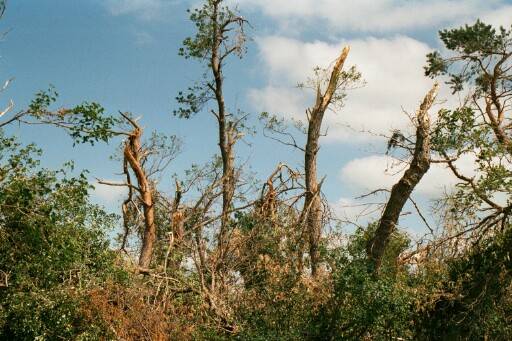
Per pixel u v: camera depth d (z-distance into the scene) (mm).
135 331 21297
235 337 22672
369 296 21594
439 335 23219
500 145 22844
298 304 22812
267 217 27219
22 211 19891
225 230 27469
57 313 19516
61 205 20297
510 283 23094
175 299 24078
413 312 22781
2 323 19312
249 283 24828
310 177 31172
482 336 23312
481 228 23609
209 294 24188
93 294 20766
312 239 25812
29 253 19984
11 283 19766
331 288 22359
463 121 23328
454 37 24312
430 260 23625
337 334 22078
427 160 23984
